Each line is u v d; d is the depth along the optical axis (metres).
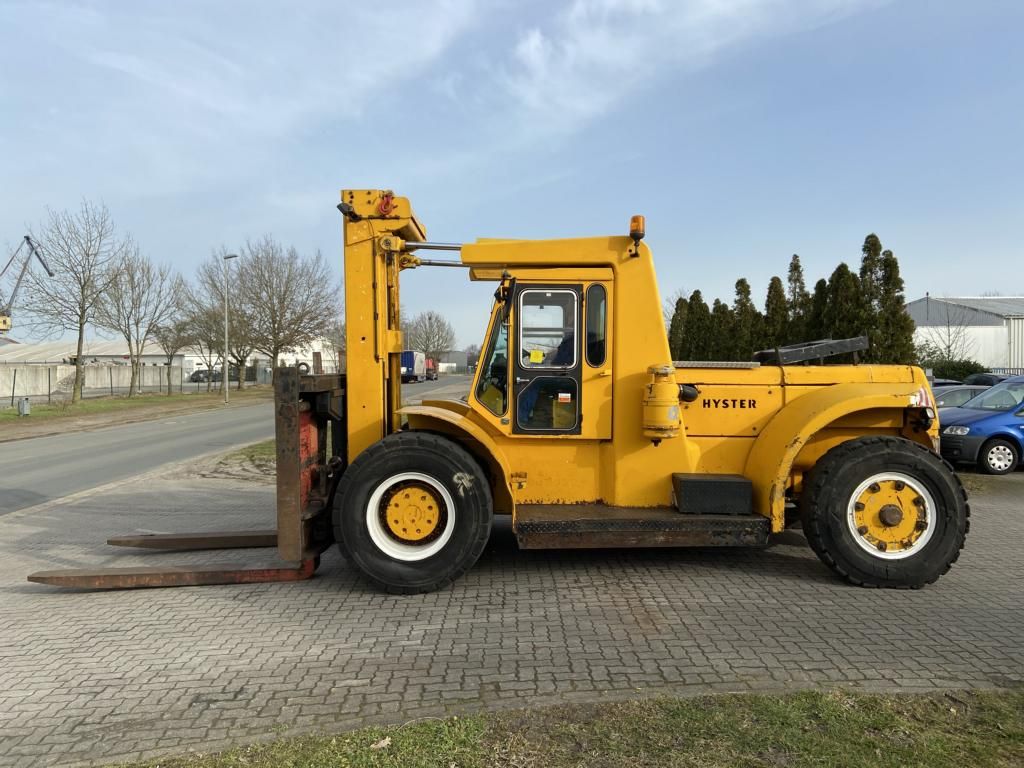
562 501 5.20
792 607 4.41
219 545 6.00
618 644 3.83
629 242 5.07
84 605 4.77
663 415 4.87
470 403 5.16
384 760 2.65
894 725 2.84
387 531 4.79
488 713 3.02
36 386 38.50
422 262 5.38
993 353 33.88
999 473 10.02
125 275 34.78
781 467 4.80
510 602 4.57
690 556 5.64
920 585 4.75
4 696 3.40
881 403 4.86
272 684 3.43
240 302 41.28
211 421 22.61
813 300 17.56
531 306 5.11
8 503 8.93
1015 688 3.21
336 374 5.30
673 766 2.56
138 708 3.22
